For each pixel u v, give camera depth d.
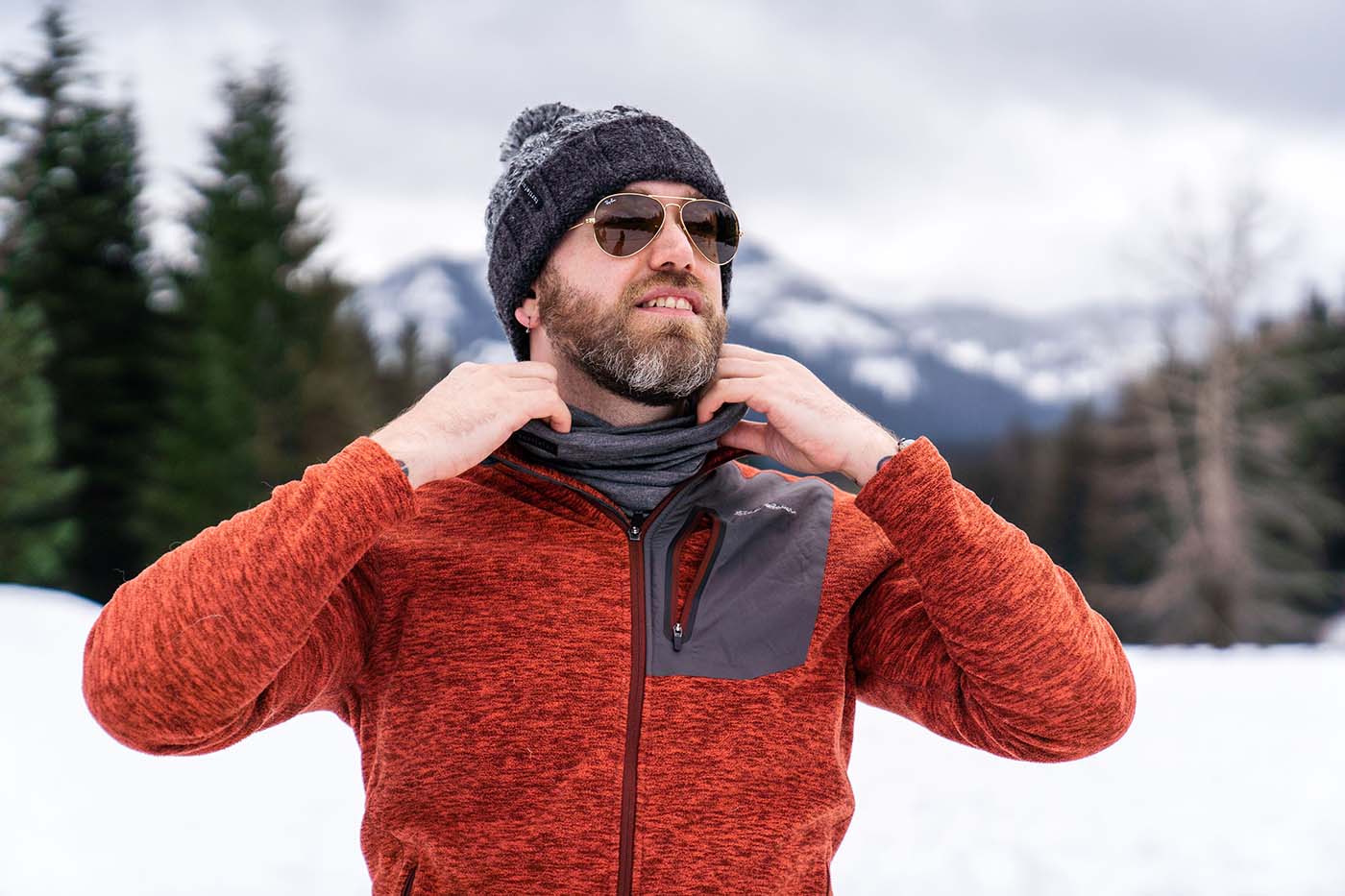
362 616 1.92
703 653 1.87
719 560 1.95
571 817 1.77
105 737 7.34
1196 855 5.52
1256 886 5.05
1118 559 37.50
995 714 1.90
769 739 1.85
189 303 34.34
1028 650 1.82
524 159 2.15
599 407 2.11
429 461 1.84
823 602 1.99
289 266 37.19
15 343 26.80
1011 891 4.95
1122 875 5.19
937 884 5.05
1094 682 1.85
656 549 1.94
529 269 2.12
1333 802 6.62
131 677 1.67
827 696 1.93
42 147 32.94
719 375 2.06
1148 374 28.53
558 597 1.87
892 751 8.16
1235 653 17.88
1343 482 36.06
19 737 7.05
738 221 2.12
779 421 2.00
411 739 1.84
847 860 5.41
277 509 1.75
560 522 1.95
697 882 1.77
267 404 33.91
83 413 31.03
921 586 1.86
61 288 31.77
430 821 1.80
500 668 1.83
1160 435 29.72
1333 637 32.41
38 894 4.62
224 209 36.91
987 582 1.82
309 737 8.09
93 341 31.75
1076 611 1.89
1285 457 31.67
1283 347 30.67
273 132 37.91
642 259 2.02
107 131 33.31
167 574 1.73
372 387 42.03
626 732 1.80
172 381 32.19
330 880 4.87
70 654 9.22
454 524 1.98
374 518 1.75
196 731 1.69
